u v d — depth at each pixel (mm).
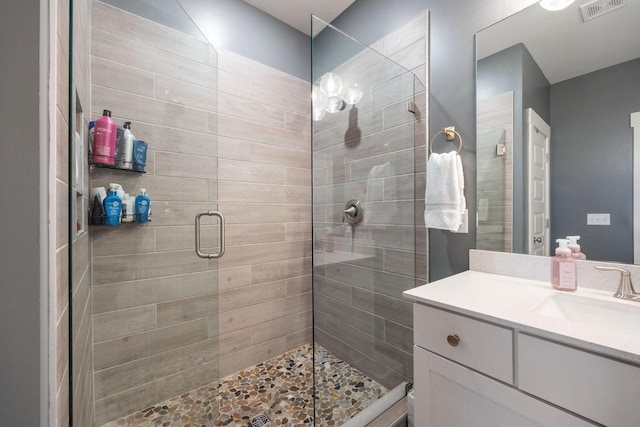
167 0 1445
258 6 1956
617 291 912
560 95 1082
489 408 792
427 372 945
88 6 1187
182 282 1524
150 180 1416
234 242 1870
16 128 491
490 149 1274
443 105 1440
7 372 488
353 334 1514
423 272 1519
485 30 1272
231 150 1855
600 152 999
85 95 1110
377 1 1764
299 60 2211
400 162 1571
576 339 632
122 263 1346
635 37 934
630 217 943
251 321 1953
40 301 500
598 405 611
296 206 2189
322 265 1451
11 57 491
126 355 1351
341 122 1482
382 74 1564
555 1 1084
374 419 1342
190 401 1497
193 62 1551
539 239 1147
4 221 487
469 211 1351
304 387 1710
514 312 798
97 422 1269
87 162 1162
